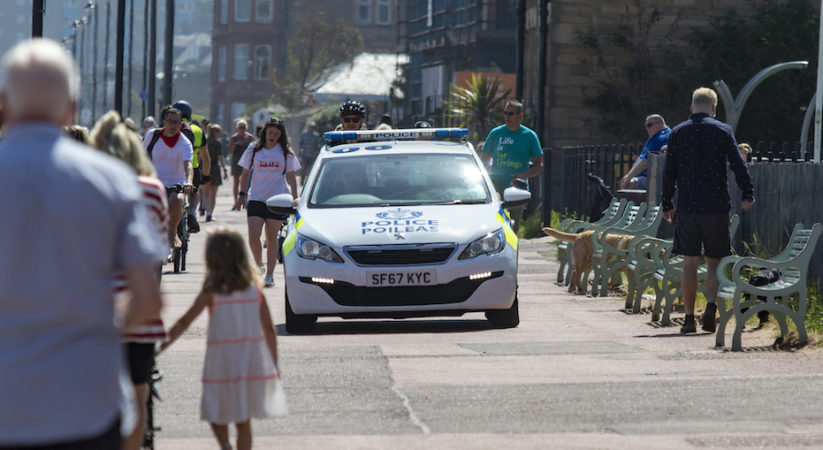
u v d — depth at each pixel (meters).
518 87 87.62
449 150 37.22
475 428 19.77
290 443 18.61
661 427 19.80
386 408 21.47
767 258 37.31
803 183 35.59
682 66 97.94
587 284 44.41
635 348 28.88
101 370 9.90
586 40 98.44
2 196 9.68
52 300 9.70
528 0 109.38
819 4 99.94
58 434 9.64
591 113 99.31
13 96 9.91
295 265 32.12
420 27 185.00
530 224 73.88
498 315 33.22
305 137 135.38
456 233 32.31
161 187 16.11
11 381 9.58
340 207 34.38
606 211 48.72
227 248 16.62
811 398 22.12
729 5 99.50
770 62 98.12
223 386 16.62
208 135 81.44
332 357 27.53
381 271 31.53
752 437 19.02
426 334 32.06
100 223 9.84
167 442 18.73
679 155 31.94
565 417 20.64
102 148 16.03
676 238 32.22
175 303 39.50
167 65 119.12
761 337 30.22
